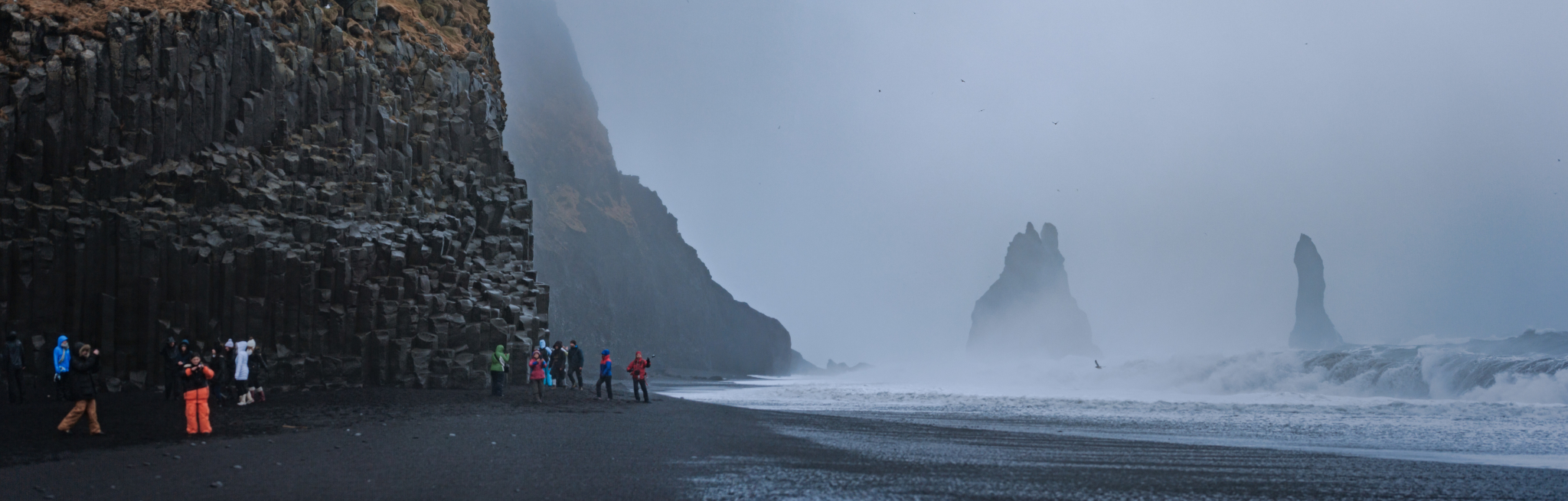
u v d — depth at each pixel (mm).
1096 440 18375
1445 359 42594
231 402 23094
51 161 28172
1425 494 10852
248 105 32375
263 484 10305
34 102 28000
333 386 30625
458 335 33594
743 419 22672
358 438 15484
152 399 24094
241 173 31312
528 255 43031
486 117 43062
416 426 17875
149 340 28297
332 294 31453
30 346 26500
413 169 38625
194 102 30969
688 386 62156
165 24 30672
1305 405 32594
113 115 29344
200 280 29219
